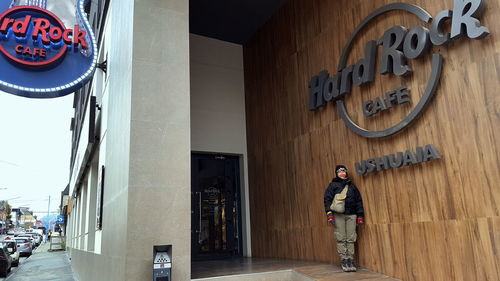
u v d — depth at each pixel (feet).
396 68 17.06
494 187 13.07
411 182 16.39
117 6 25.11
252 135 31.40
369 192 18.69
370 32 19.56
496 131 13.16
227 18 30.19
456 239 14.24
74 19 24.72
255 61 32.12
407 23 17.30
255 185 30.14
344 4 21.85
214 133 31.27
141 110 17.52
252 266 21.65
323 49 23.39
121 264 16.71
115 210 19.79
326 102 22.45
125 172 17.47
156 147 17.40
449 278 14.35
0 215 232.94
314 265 20.53
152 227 16.49
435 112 15.51
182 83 18.78
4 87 22.09
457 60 14.76
